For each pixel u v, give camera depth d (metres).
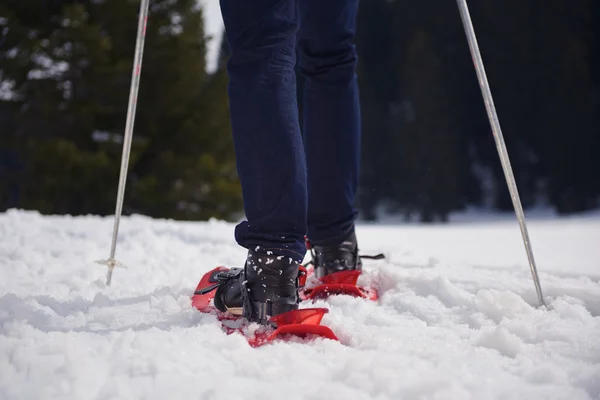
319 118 1.69
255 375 0.98
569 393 0.89
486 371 1.00
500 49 25.66
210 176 12.52
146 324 1.29
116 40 12.13
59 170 11.24
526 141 25.03
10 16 11.46
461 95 26.75
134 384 0.92
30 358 0.98
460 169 26.59
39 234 2.68
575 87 24.14
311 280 1.75
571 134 24.03
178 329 1.19
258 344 1.16
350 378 0.94
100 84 11.93
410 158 27.06
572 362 1.04
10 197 12.03
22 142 12.16
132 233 2.86
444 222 25.98
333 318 1.32
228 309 1.37
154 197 11.84
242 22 1.26
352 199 1.73
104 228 3.07
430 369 0.98
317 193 1.70
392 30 29.83
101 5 11.98
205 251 2.43
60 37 11.52
